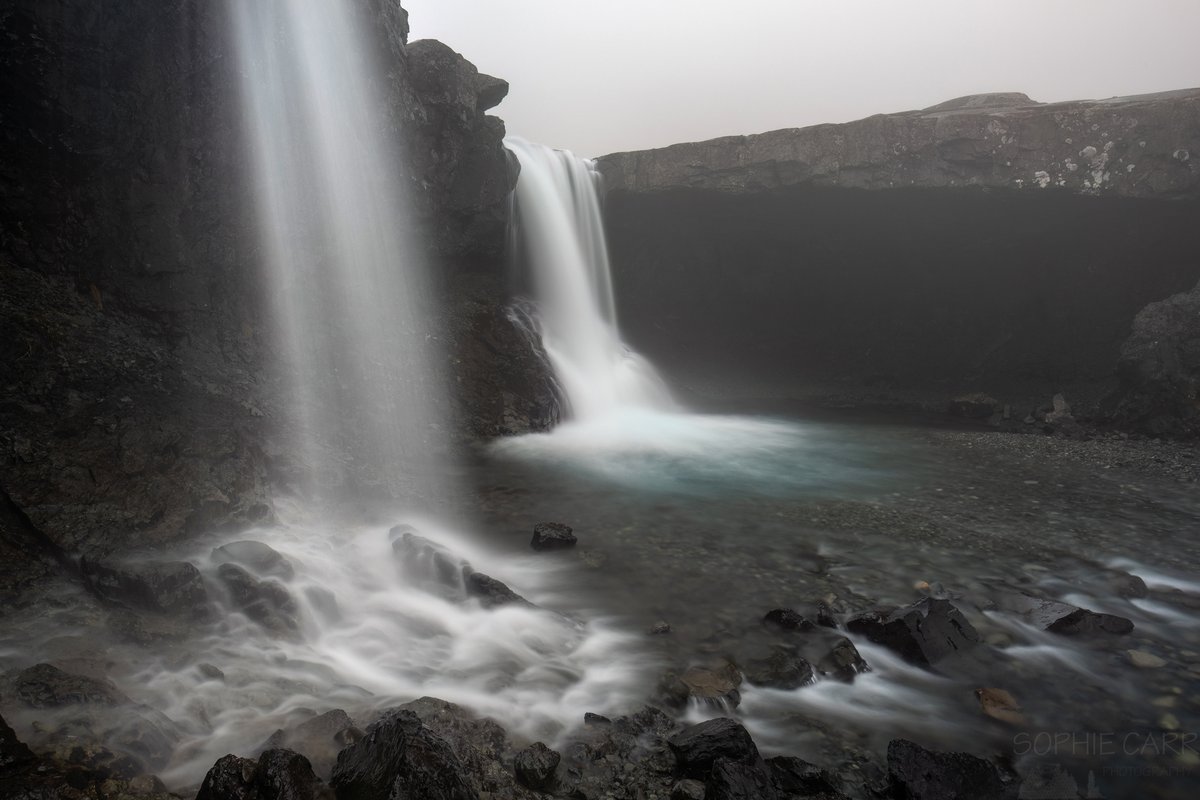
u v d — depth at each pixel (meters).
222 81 8.54
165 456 6.07
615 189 16.88
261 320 9.62
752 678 4.45
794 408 16.41
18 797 2.57
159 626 4.29
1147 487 9.39
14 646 3.89
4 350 6.42
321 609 4.89
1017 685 4.45
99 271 8.08
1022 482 9.65
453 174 12.56
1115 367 13.60
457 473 9.47
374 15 10.62
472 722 3.62
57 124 7.43
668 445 12.00
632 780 3.37
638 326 19.33
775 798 3.15
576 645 4.83
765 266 18.56
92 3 7.21
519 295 14.61
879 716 4.09
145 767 3.03
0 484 5.07
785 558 6.57
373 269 11.35
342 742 3.31
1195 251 14.03
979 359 16.86
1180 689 4.41
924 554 6.71
